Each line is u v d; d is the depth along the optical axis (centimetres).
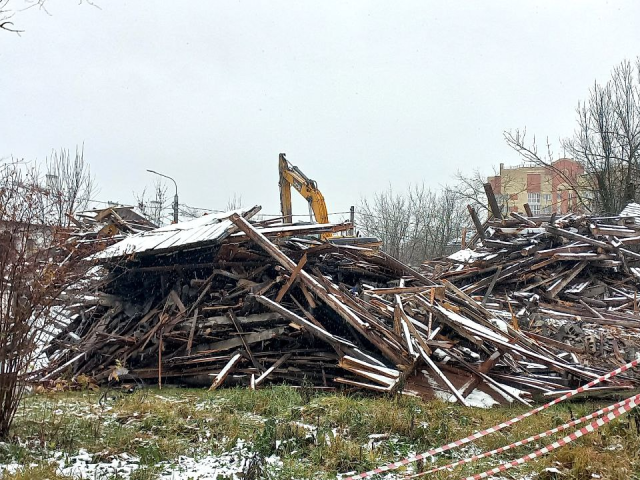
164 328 1298
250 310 1241
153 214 3603
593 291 1934
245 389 1095
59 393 1044
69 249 760
